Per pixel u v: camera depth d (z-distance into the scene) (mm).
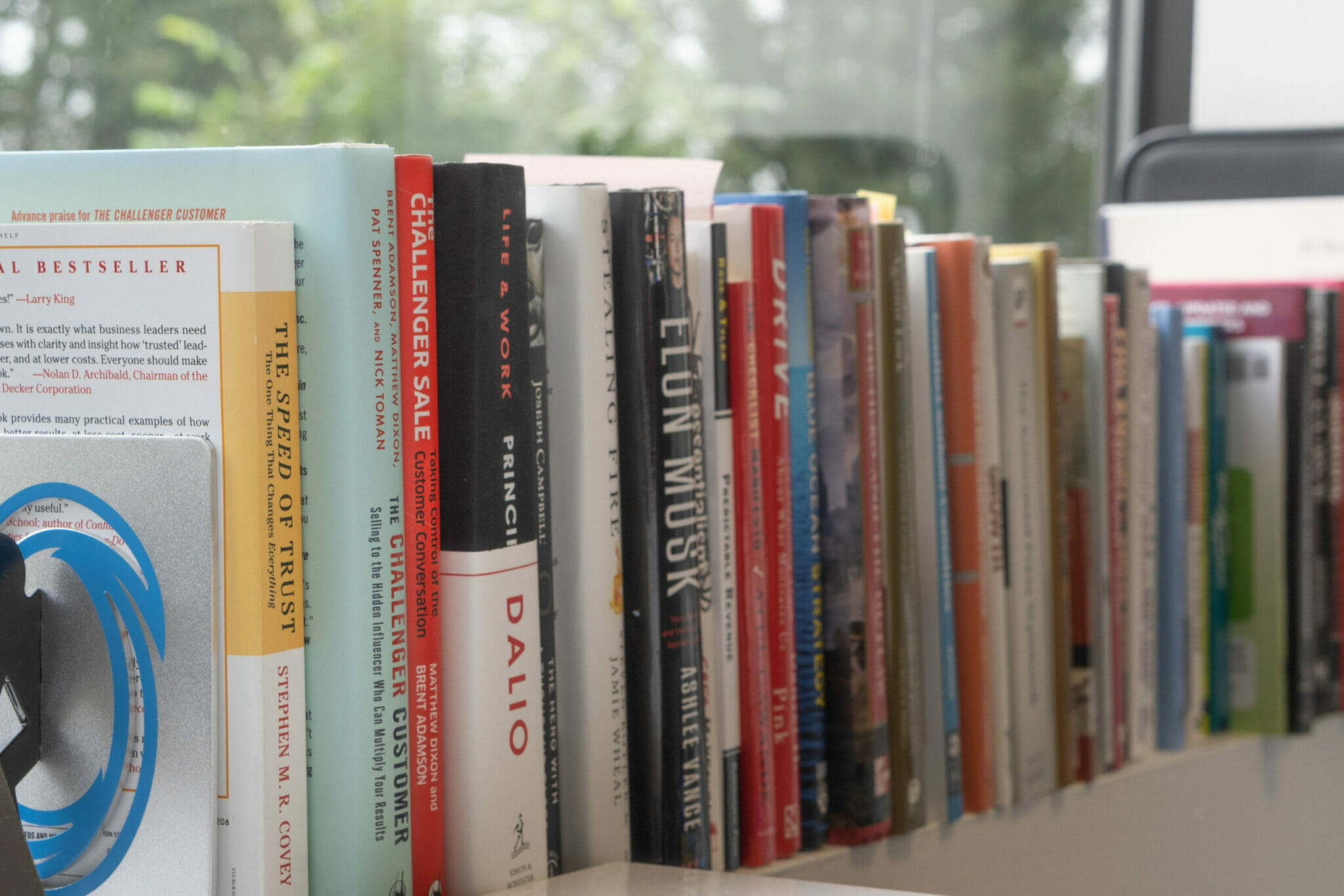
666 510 567
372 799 476
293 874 462
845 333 634
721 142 1273
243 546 448
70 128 977
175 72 1021
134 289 460
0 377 485
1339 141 1122
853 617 638
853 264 639
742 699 610
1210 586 896
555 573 559
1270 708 892
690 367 572
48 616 468
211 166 476
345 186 459
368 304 467
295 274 463
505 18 1154
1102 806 789
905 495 663
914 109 1373
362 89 1104
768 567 619
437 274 496
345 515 467
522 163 640
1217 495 896
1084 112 1476
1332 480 931
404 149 1126
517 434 510
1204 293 945
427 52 1124
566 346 549
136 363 462
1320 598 926
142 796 456
